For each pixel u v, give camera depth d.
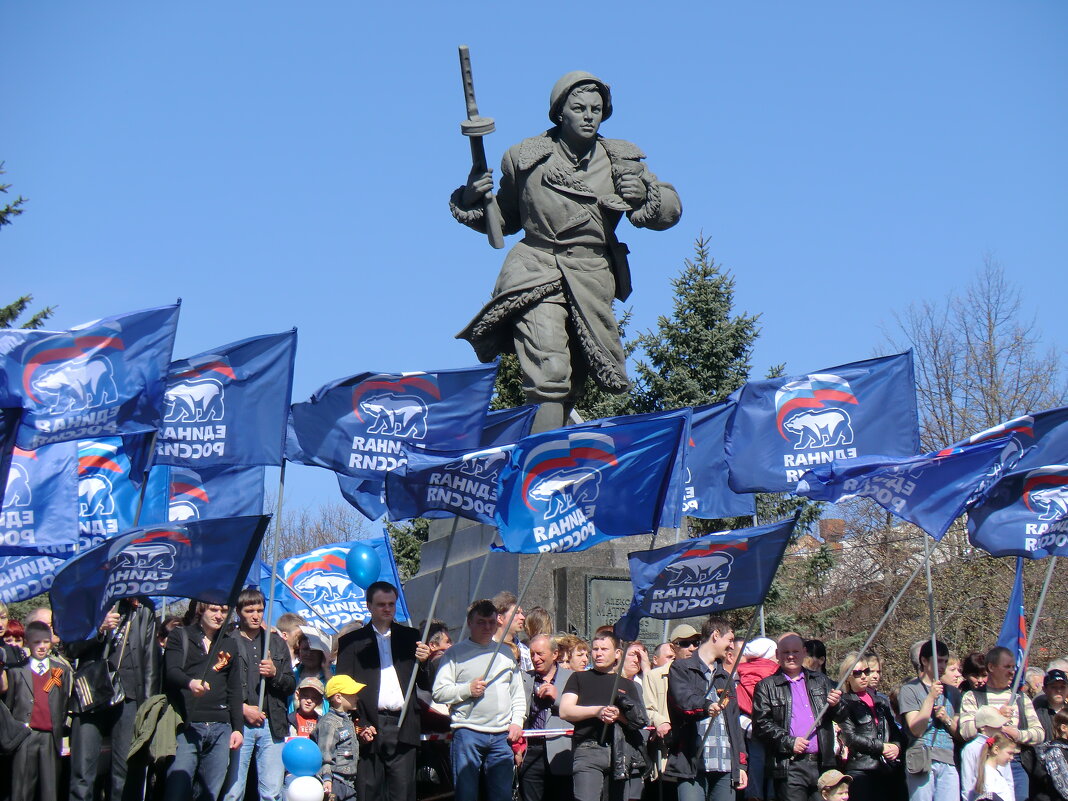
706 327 33.59
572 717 11.73
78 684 11.62
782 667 12.53
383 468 14.45
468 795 11.43
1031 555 13.27
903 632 32.12
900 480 13.26
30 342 12.26
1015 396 35.06
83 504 14.14
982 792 12.59
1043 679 14.22
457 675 11.60
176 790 11.72
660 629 16.95
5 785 11.61
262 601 12.47
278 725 12.48
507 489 12.21
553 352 17.48
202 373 13.90
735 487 15.38
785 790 12.32
